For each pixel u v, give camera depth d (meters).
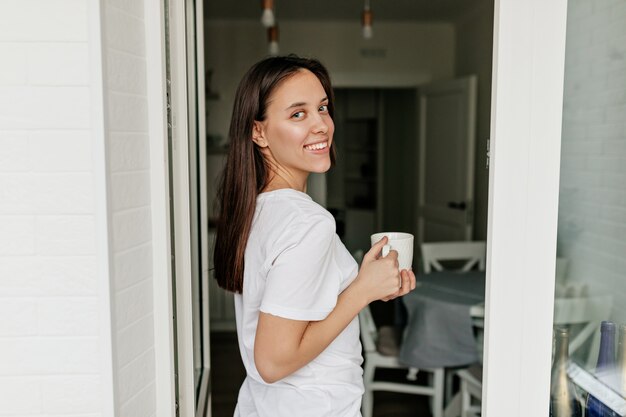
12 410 1.20
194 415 1.52
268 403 1.25
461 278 3.11
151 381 1.32
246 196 1.24
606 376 1.48
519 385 1.41
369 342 2.89
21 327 1.18
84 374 1.19
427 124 5.11
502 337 1.40
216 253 1.33
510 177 1.35
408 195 6.88
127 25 1.20
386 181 7.19
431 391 2.77
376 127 7.24
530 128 1.34
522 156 1.35
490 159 1.36
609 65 1.41
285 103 1.20
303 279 1.09
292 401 1.21
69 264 1.17
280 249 1.11
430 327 2.66
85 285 1.17
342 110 7.41
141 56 1.25
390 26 5.19
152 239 1.31
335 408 1.22
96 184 1.14
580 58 1.38
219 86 5.07
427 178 5.12
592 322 1.46
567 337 1.45
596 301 1.46
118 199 1.19
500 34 1.31
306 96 1.21
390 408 3.24
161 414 1.34
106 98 1.14
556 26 1.32
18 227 1.16
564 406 1.46
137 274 1.26
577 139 1.40
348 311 1.16
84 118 1.14
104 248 1.15
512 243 1.37
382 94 7.05
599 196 1.42
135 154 1.24
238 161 1.25
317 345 1.14
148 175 1.29
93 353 1.19
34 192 1.16
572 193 1.41
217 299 4.75
